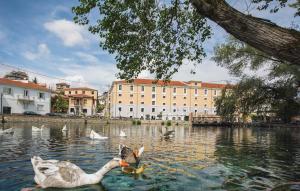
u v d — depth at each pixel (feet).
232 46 104.99
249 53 99.71
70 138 96.32
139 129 172.04
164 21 34.63
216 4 20.43
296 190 31.68
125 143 85.10
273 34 19.42
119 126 206.69
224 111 115.44
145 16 33.53
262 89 103.71
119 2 32.40
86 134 115.65
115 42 34.22
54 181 34.12
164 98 357.20
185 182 38.29
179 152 67.67
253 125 248.32
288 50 19.12
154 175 41.73
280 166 51.57
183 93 362.94
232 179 40.57
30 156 55.57
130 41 34.65
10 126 160.45
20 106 270.26
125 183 36.96
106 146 74.84
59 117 234.58
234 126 240.53
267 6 27.96
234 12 20.24
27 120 212.84
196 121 257.55
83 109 375.04
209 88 368.68
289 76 97.50
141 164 50.60
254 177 42.19
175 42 36.65
